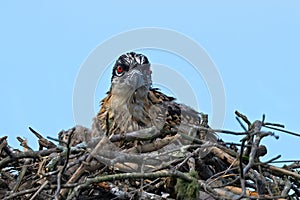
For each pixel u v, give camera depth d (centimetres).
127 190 1262
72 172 1278
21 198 1245
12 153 1266
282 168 1329
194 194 1200
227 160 1354
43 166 1274
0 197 1271
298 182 1316
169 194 1259
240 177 1180
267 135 1212
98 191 1280
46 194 1212
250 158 1183
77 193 1152
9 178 1309
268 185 1280
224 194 1249
